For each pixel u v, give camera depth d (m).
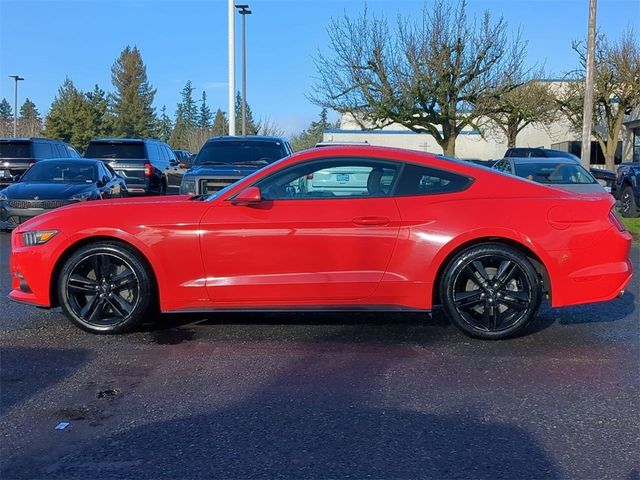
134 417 3.79
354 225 5.06
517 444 3.44
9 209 11.05
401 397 4.09
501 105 25.84
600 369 4.61
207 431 3.60
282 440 3.49
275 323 5.78
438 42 22.17
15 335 5.40
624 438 3.51
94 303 5.33
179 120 85.31
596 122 33.75
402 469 3.17
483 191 5.15
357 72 23.00
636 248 10.61
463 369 4.60
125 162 16.30
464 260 5.08
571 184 11.84
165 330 5.56
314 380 4.38
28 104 90.94
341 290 5.09
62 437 3.53
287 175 5.25
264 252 5.09
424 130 25.67
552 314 6.12
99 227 5.17
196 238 5.10
